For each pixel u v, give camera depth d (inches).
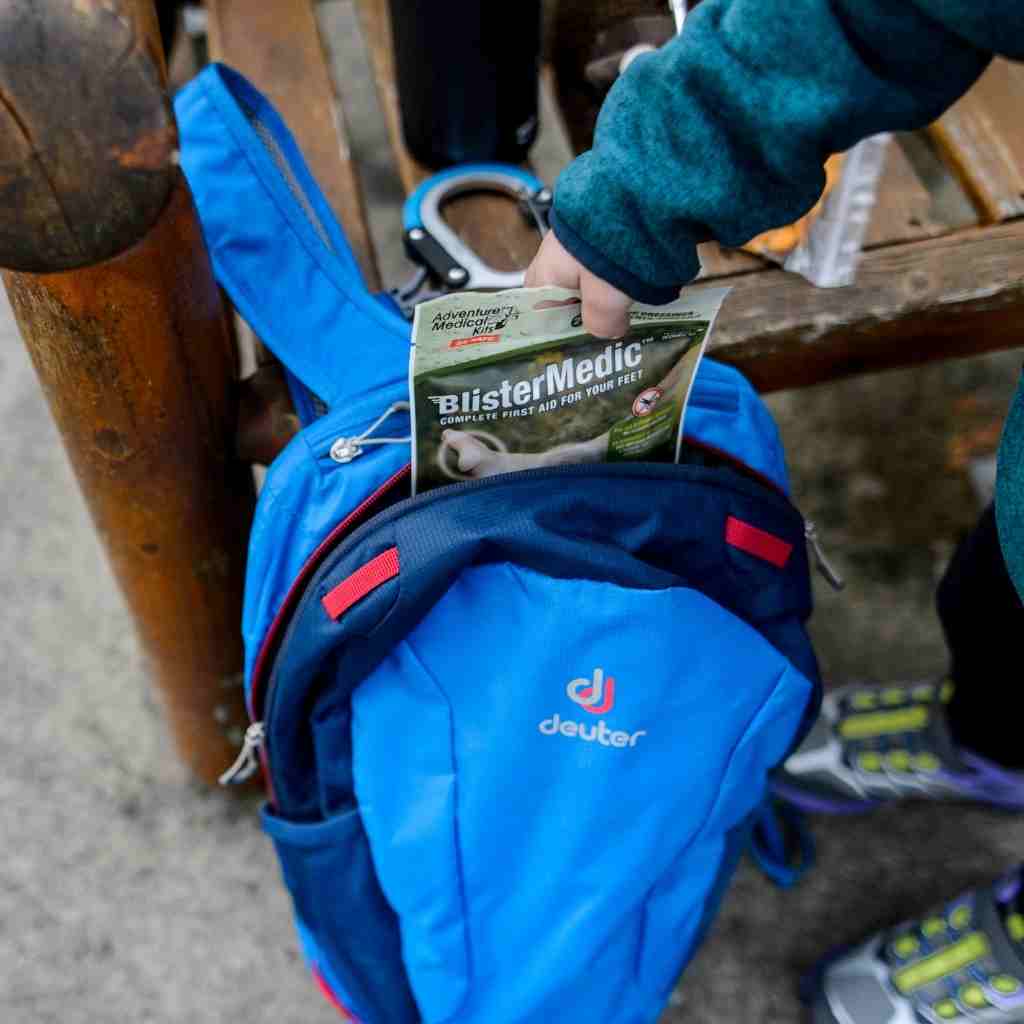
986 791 42.1
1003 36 17.5
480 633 26.5
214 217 29.0
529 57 32.1
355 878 30.4
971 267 32.4
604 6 34.2
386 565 24.8
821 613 49.7
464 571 25.9
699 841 30.8
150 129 19.5
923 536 51.6
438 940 30.4
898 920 43.0
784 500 28.5
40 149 18.7
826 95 18.6
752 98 18.9
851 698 43.9
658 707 27.2
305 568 26.2
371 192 38.5
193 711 39.2
